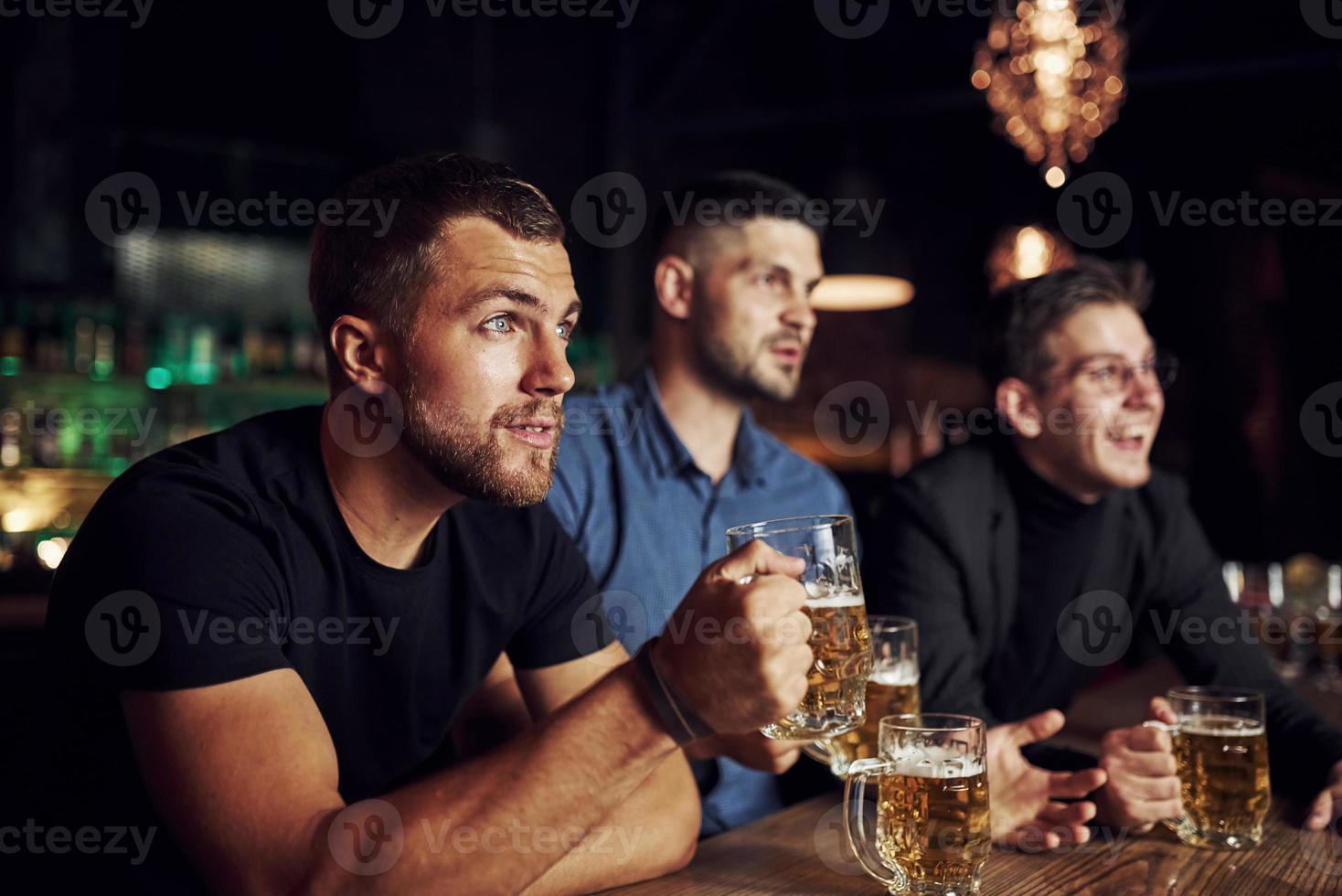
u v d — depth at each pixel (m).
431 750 1.29
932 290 7.82
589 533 1.92
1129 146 7.41
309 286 1.14
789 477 2.10
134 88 4.40
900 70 7.02
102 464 4.33
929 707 1.77
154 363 4.50
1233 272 7.13
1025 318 1.88
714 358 1.99
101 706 1.00
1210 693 1.40
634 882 1.12
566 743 0.87
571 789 0.86
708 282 1.98
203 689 0.91
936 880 1.03
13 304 4.28
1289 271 7.04
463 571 1.26
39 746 1.07
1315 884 1.12
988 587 1.89
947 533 1.83
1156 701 1.38
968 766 1.04
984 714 1.75
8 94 4.21
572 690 1.37
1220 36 6.07
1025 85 4.84
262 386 4.59
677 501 1.96
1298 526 7.04
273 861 0.84
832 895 1.09
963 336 8.02
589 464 1.96
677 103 6.27
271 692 0.93
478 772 0.87
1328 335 6.96
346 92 4.84
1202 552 2.03
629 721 0.87
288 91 4.68
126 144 4.39
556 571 1.37
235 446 1.12
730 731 0.87
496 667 1.44
